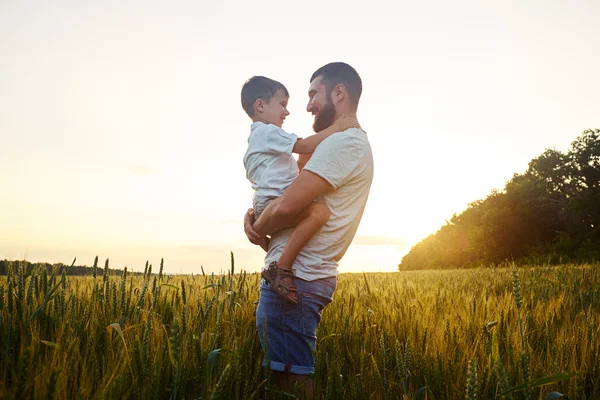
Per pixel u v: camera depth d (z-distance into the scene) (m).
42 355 2.09
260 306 2.43
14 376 1.69
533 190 51.12
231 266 3.29
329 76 2.60
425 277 13.26
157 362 2.08
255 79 2.95
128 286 3.60
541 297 5.40
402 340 2.96
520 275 10.21
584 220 43.44
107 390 1.71
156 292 3.07
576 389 2.19
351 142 2.36
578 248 38.75
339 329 3.16
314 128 2.72
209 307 2.80
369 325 3.18
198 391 2.04
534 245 48.97
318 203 2.36
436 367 2.32
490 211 51.75
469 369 1.51
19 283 2.45
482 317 3.56
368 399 2.21
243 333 2.77
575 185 50.53
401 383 2.12
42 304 2.52
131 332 2.44
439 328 3.00
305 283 2.33
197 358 2.08
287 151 2.49
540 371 2.36
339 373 2.39
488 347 2.44
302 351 2.33
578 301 4.91
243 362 2.42
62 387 1.71
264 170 2.58
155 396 1.87
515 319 3.32
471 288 7.57
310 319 2.35
